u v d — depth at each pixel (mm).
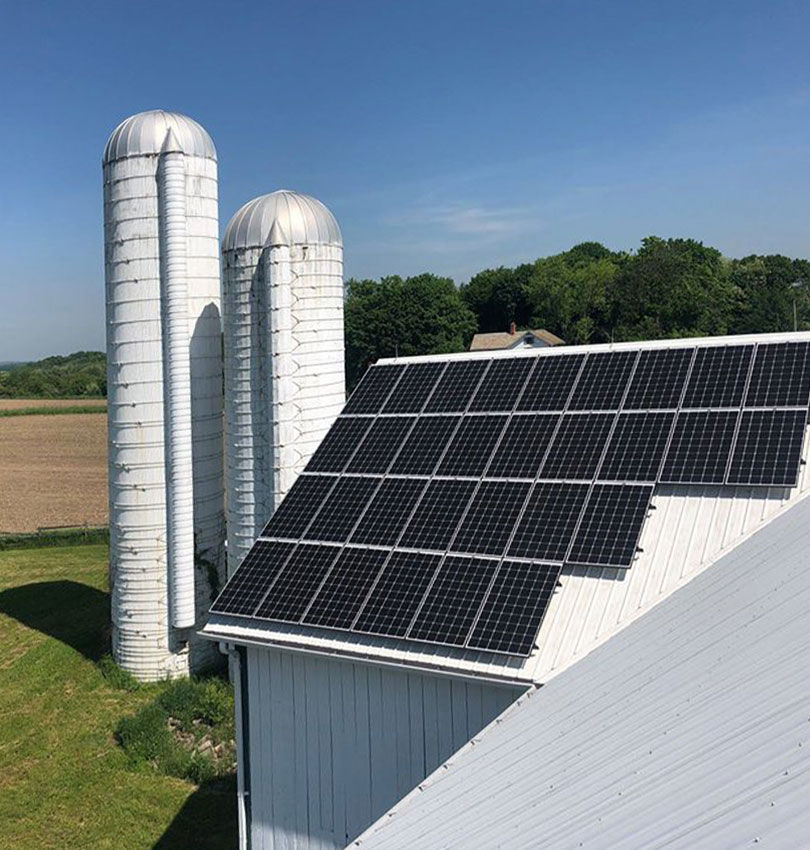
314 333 27984
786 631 11031
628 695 11930
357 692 16594
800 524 14992
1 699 28922
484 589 16375
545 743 11727
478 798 11031
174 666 30328
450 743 15680
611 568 16188
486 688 15242
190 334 29750
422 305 106125
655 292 109250
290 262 27375
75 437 99750
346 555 18500
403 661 15758
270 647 17203
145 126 28984
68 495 69062
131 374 29625
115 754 25391
